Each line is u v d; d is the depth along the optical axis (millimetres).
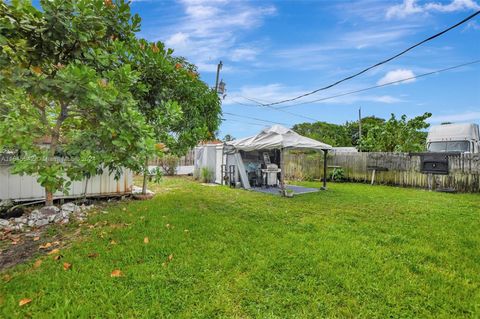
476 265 2773
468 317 1971
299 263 2768
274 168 9258
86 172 3871
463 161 8016
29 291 2182
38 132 3756
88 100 3219
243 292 2256
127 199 6277
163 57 5391
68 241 3346
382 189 8695
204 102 6887
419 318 1961
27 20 3328
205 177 10859
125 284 2332
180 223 4129
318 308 2064
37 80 3115
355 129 29531
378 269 2664
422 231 3861
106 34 4613
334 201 6297
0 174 4742
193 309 2025
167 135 5316
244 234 3686
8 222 3809
